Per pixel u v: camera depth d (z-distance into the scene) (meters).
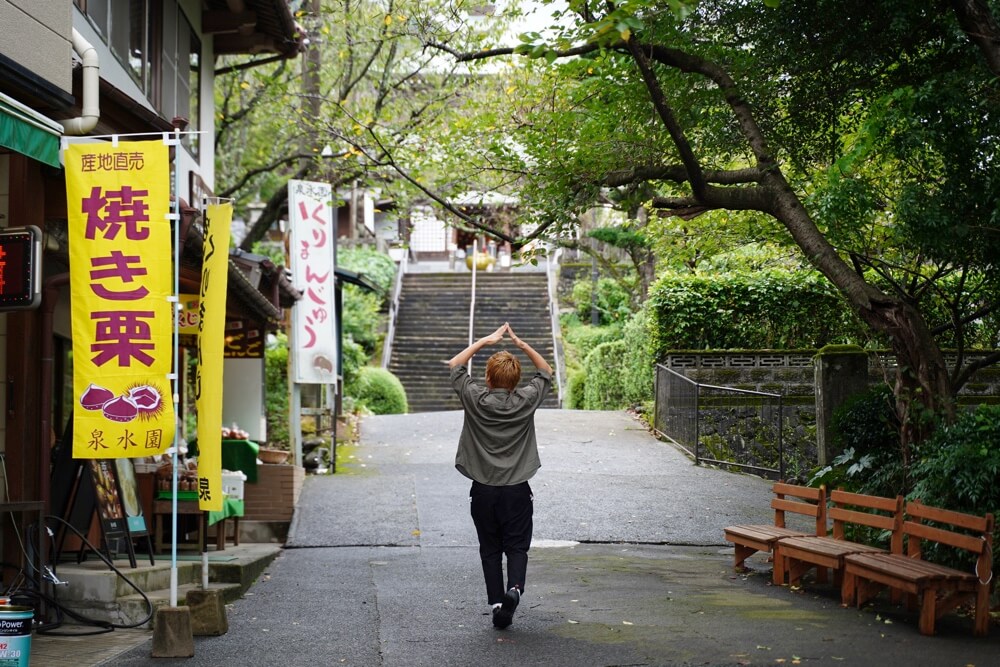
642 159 9.91
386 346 28.31
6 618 5.25
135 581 7.65
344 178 18.08
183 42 13.58
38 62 6.91
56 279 7.62
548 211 10.20
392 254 36.12
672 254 14.08
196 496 9.55
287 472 11.76
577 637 6.63
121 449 6.49
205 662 6.12
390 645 6.48
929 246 8.79
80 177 6.57
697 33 9.45
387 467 15.56
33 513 7.46
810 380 17.69
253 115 25.55
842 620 7.17
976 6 7.65
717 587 8.70
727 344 18.48
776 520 9.66
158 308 6.54
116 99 8.49
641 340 20.33
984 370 16.77
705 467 15.82
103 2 10.33
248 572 8.90
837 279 8.95
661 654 6.15
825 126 9.96
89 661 6.16
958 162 8.30
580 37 8.00
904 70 9.23
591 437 18.16
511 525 6.76
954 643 6.43
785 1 9.12
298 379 14.40
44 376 7.54
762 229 12.11
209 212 7.26
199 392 7.18
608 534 11.75
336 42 19.78
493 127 12.62
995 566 7.44
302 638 6.75
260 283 12.95
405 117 20.42
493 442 6.71
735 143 10.11
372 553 10.67
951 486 7.95
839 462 11.36
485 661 6.04
